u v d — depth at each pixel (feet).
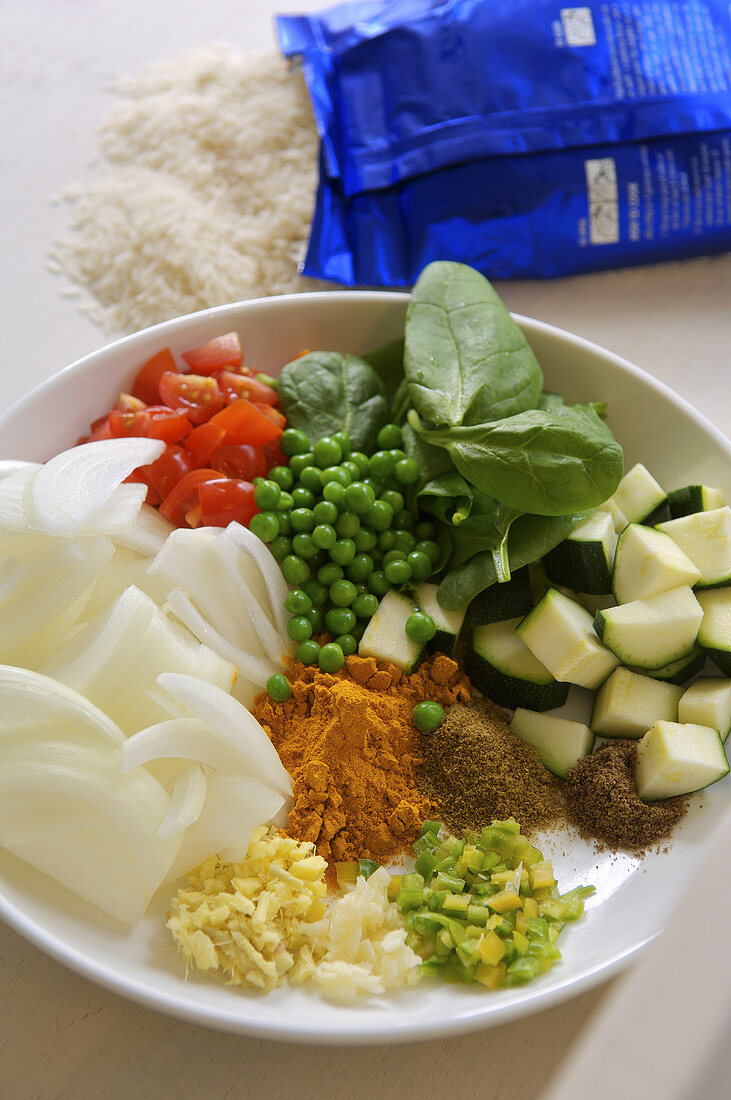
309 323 1.44
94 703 1.19
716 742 1.23
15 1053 1.12
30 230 1.64
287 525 1.33
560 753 1.27
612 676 1.28
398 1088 1.11
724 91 1.54
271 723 1.27
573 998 1.12
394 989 1.12
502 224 1.55
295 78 1.71
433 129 1.55
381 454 1.35
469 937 1.13
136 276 1.57
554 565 1.32
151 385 1.41
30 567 1.21
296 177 1.63
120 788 1.14
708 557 1.28
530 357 1.36
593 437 1.25
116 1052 1.12
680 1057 0.63
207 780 1.20
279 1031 1.05
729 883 0.72
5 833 1.12
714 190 1.54
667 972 0.67
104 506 1.26
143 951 1.12
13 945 1.16
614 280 1.60
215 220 1.61
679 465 1.37
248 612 1.31
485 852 1.19
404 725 1.26
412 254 1.57
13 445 1.34
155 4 1.86
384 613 1.32
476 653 1.31
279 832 1.21
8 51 1.79
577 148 1.54
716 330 1.55
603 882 1.19
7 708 1.14
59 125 1.72
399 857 1.22
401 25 1.59
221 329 1.42
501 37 1.55
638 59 1.55
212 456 1.36
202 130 1.67
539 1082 1.11
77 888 1.13
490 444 1.27
